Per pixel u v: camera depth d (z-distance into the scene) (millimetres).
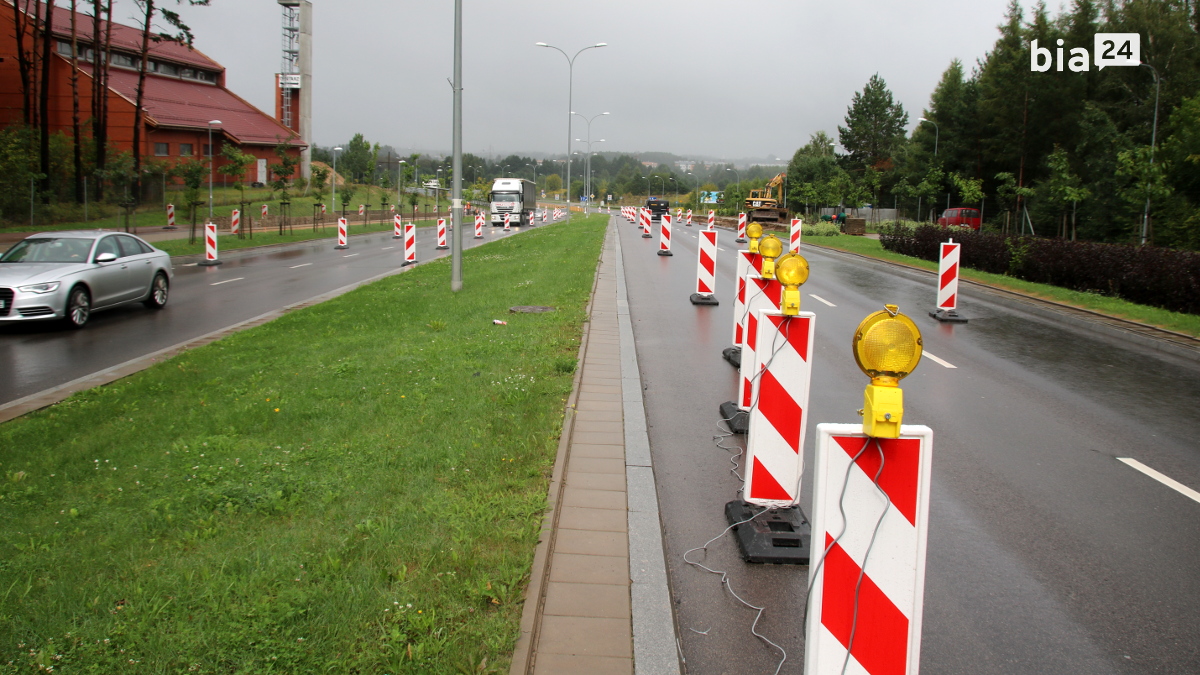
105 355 11344
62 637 3500
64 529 4660
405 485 5277
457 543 4406
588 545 4645
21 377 9914
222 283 20953
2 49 51938
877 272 23625
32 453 6117
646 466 6055
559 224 53812
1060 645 3887
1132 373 10211
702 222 68188
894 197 75000
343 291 19062
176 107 58125
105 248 14891
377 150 93000
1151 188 26094
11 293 13000
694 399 8359
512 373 8539
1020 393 9094
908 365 2551
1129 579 4578
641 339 11805
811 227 45062
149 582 3955
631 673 3430
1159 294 15430
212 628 3561
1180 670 3689
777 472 5141
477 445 6059
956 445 7102
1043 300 16922
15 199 37219
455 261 16719
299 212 59188
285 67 74375
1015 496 5871
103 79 45594
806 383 5066
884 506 2598
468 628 3594
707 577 4465
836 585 2621
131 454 6023
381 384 8086
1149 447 7109
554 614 3881
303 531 4566
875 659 2643
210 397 7793
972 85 58750
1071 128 44281
